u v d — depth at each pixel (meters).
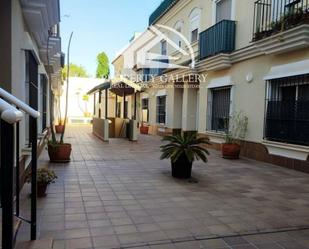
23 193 4.63
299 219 3.98
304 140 6.86
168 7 15.02
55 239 3.21
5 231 1.70
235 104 9.56
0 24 4.50
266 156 8.07
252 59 8.73
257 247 3.18
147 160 8.21
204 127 11.52
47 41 7.29
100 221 3.74
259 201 4.72
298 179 6.22
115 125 14.33
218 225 3.72
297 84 7.23
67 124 23.55
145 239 3.28
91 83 26.64
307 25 6.24
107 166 7.24
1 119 1.54
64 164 7.35
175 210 4.22
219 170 7.05
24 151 4.87
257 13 8.38
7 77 4.53
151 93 17.53
